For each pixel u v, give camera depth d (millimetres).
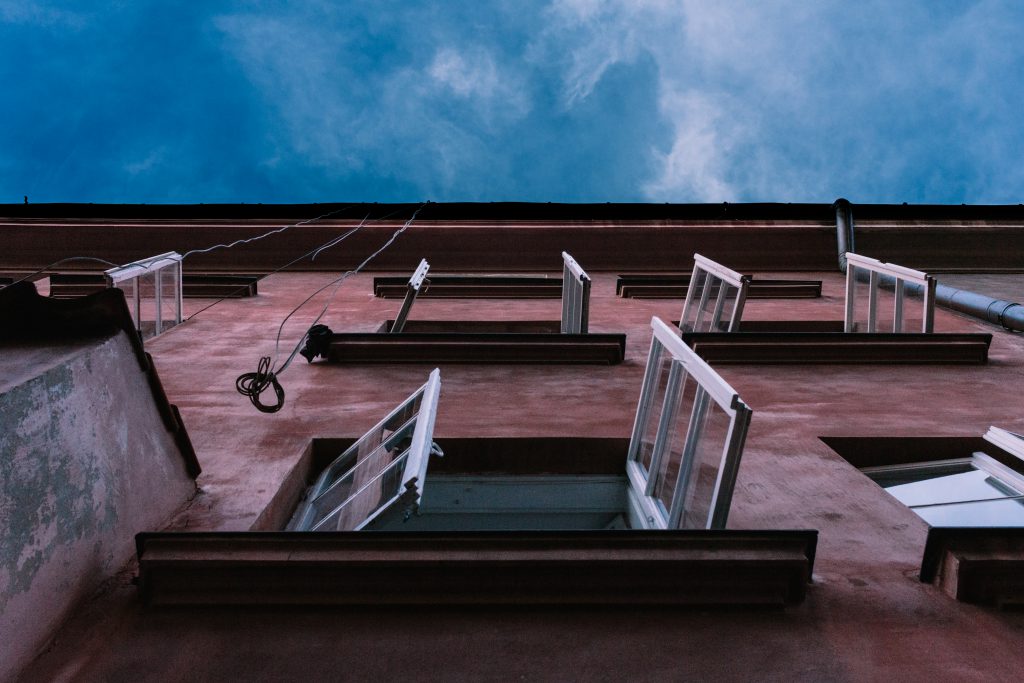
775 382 8133
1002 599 3434
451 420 6547
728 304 15539
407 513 3664
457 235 21312
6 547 2768
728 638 3160
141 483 3990
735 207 22594
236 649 3053
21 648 2855
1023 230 22172
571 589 3346
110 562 3553
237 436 6121
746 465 5547
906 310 14531
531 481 6031
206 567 3307
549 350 8867
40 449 3010
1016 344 10578
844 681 2916
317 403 7160
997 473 5781
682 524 4434
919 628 3275
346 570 3322
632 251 21422
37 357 3289
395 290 15602
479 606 3316
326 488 5617
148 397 4113
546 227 21516
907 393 7742
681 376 5047
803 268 21656
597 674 2928
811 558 3500
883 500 4887
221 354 9359
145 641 3092
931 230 22172
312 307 13961
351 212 22188
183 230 21312
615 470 6055
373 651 3045
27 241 21047
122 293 3725
